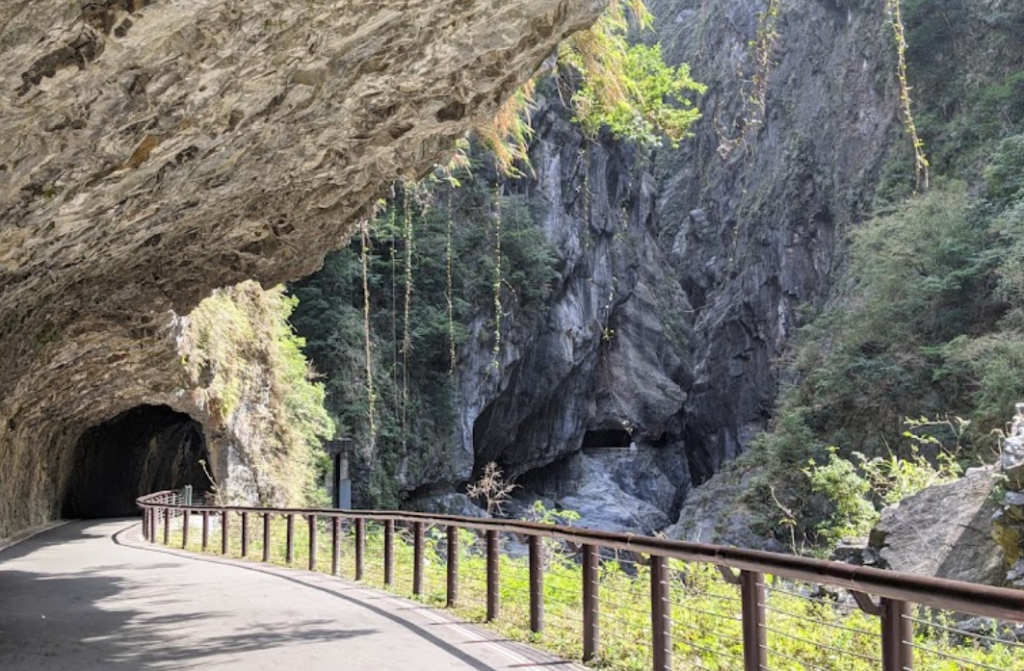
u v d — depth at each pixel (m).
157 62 7.21
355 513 14.08
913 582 4.02
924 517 13.70
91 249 11.36
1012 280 33.47
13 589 13.16
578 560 14.92
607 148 62.91
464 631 8.96
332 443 43.75
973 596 3.68
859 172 54.47
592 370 64.81
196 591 12.70
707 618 8.59
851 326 41.72
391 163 12.67
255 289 33.06
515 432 59.72
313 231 14.87
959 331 37.28
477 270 52.97
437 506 51.84
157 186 9.64
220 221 13.42
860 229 45.19
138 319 18.02
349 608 10.73
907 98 12.22
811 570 4.76
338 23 7.93
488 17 8.72
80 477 39.50
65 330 17.33
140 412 44.06
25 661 7.87
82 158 8.17
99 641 8.82
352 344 46.50
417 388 51.00
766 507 36.25
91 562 17.44
